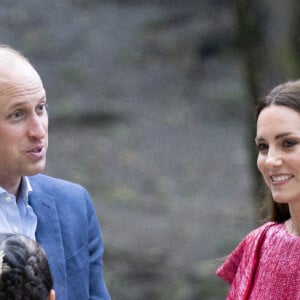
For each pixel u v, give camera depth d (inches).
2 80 390.9
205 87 2379.4
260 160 379.2
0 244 297.4
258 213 425.7
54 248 413.1
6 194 406.9
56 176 1834.4
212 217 1676.9
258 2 1085.1
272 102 374.6
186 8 2699.3
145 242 1550.2
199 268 1439.5
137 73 2442.2
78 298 417.1
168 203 1756.9
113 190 1802.4
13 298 291.3
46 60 2426.2
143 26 2640.3
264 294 378.9
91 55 2475.4
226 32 2529.5
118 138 2079.2
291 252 375.9
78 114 2169.0
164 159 1990.7
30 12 2600.9
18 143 395.2
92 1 2770.7
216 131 2155.5
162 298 1382.9
